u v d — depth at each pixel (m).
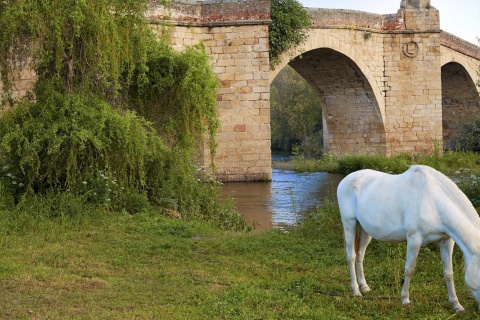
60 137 13.20
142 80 15.23
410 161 30.42
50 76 14.17
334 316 7.19
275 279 9.02
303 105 52.12
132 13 14.88
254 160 25.20
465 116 46.94
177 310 7.52
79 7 13.34
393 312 7.35
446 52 40.31
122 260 9.91
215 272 9.38
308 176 28.44
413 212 7.27
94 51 13.80
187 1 24.66
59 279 8.73
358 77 33.94
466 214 7.02
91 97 14.15
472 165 28.06
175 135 15.53
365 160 29.98
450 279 7.36
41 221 12.16
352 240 8.12
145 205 13.80
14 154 13.49
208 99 15.68
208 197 15.52
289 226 15.16
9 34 13.32
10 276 8.78
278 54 28.11
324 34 30.92
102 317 7.21
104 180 13.57
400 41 34.50
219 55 25.03
